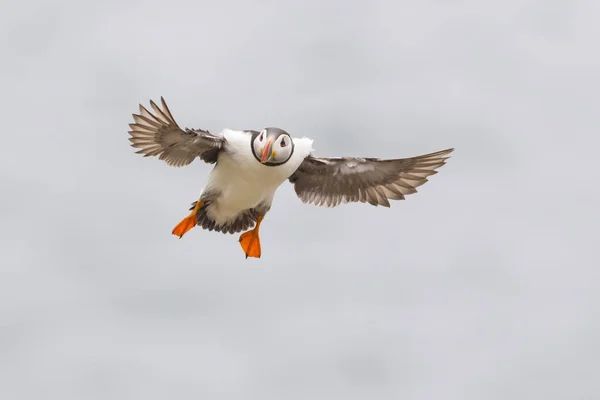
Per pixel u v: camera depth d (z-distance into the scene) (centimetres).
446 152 1559
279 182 1533
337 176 1638
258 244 1631
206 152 1519
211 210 1606
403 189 1634
